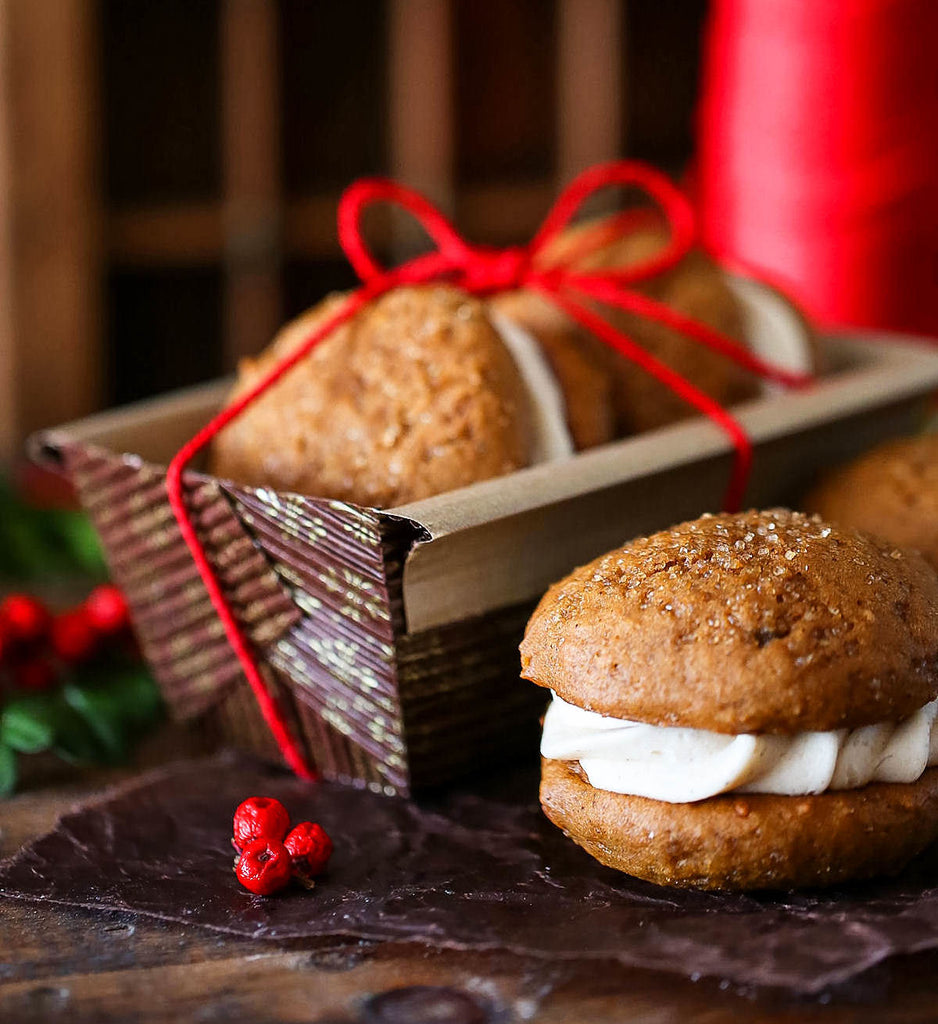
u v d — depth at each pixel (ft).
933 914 1.14
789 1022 1.09
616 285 1.52
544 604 1.22
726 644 1.14
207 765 1.39
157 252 2.64
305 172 2.75
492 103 2.80
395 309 1.40
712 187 2.05
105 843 1.28
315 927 1.17
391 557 1.22
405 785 1.31
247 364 1.47
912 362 1.58
